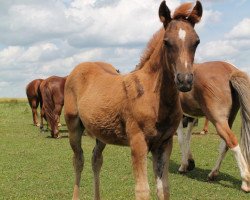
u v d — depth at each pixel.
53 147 13.61
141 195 5.41
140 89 5.44
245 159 8.06
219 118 8.34
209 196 7.71
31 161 11.14
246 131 8.07
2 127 19.81
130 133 5.57
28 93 20.83
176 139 15.49
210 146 13.48
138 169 5.48
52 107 16.02
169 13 5.23
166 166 5.69
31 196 7.66
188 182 8.88
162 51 5.27
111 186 8.42
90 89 6.56
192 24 5.24
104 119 6.00
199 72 8.70
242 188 8.04
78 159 7.20
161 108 5.31
